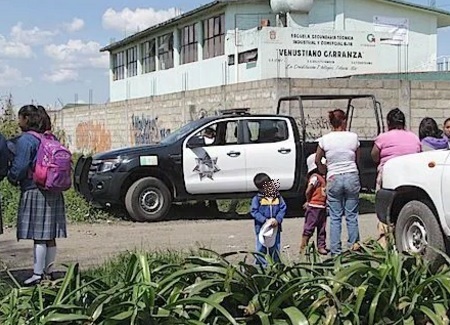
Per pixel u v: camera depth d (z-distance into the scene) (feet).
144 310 12.07
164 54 153.79
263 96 62.39
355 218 30.09
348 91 61.41
